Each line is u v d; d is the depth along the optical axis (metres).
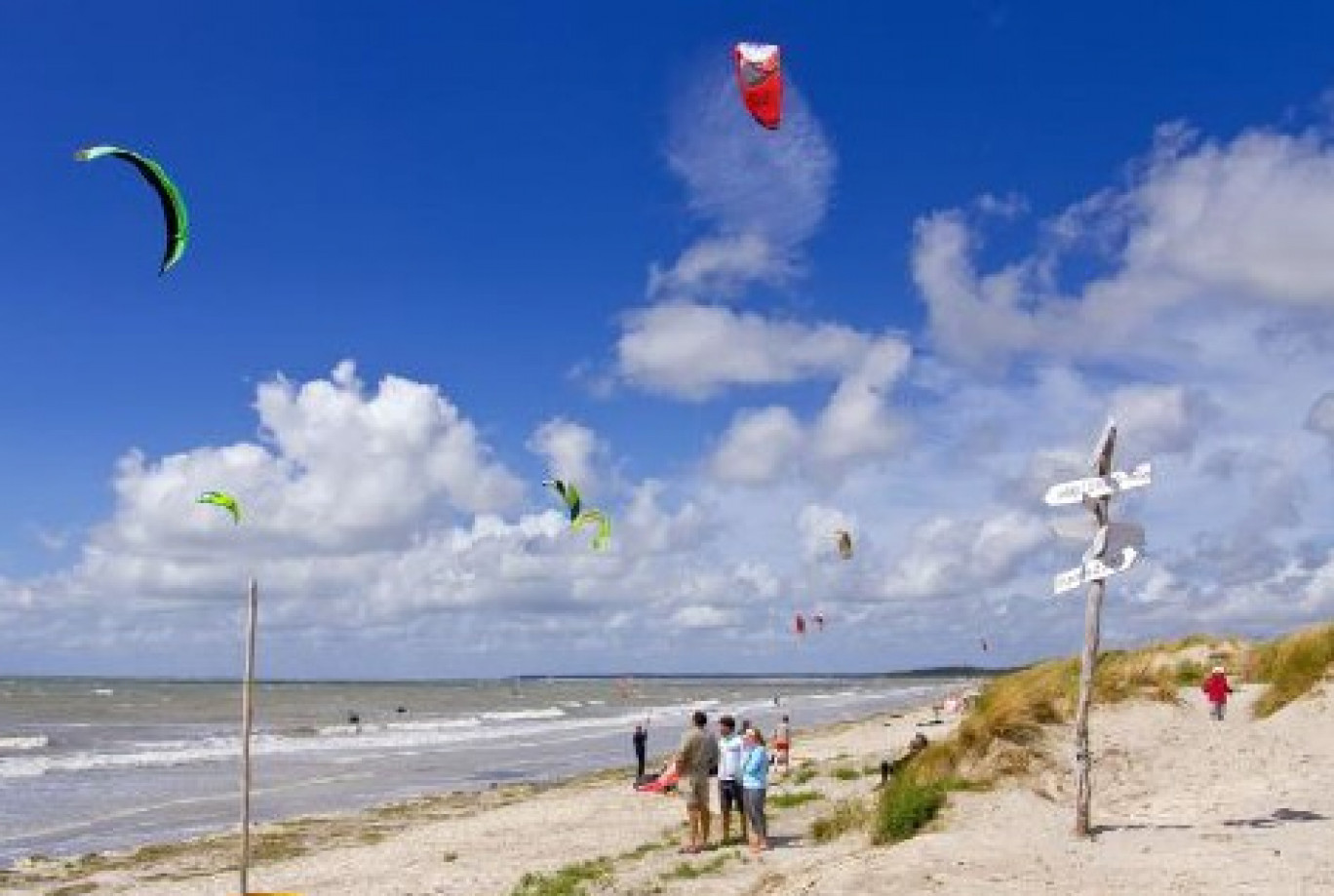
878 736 47.22
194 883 22.56
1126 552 13.38
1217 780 17.05
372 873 22.09
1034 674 23.50
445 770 51.62
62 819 35.34
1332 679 21.05
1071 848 12.88
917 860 12.48
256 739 73.12
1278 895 10.45
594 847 22.94
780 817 21.75
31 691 179.38
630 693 184.62
